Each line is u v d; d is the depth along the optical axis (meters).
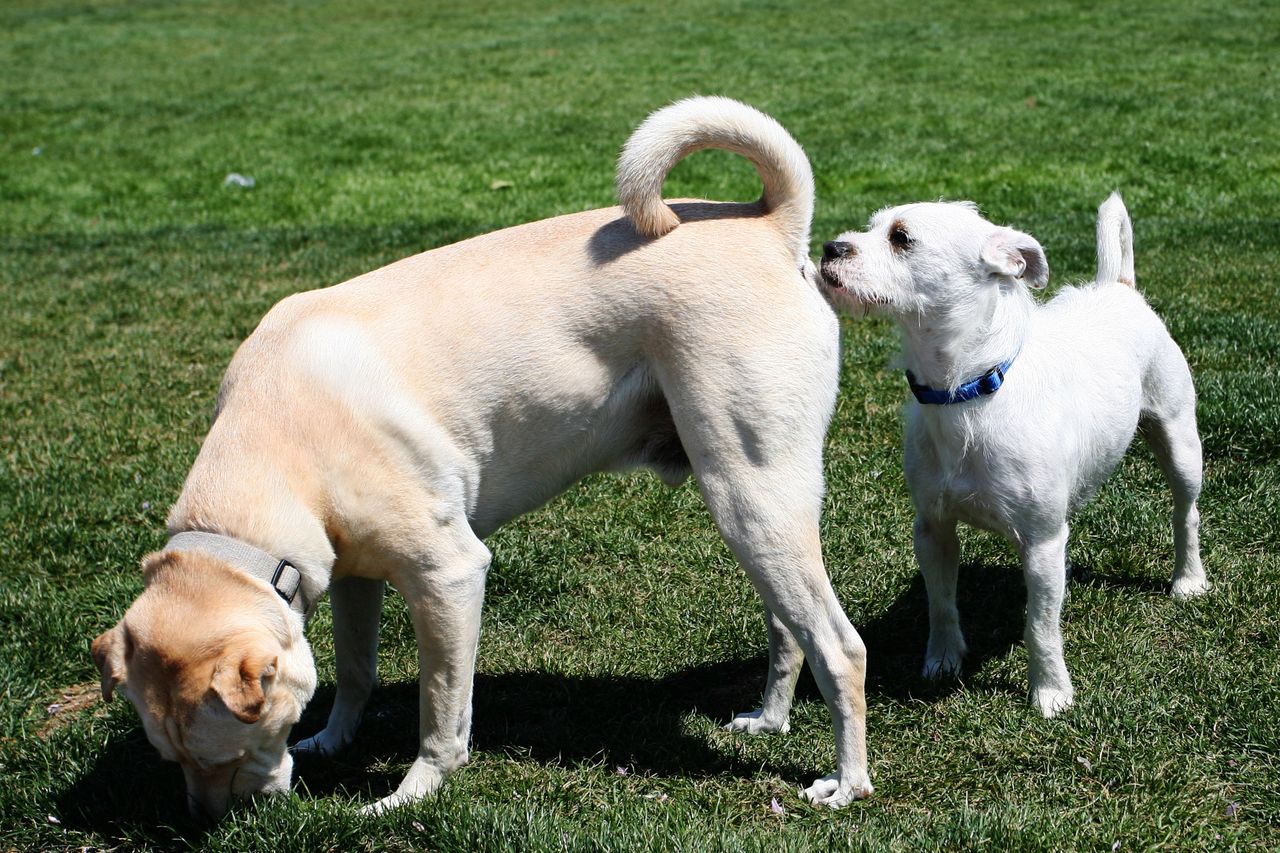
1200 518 4.66
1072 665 3.86
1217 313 6.57
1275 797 3.15
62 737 3.70
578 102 17.41
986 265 3.36
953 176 11.58
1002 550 4.68
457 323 3.22
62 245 10.72
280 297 8.48
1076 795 3.25
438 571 3.19
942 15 24.20
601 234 3.33
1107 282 4.27
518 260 3.32
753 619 4.31
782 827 3.15
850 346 6.73
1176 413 4.10
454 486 3.22
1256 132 12.73
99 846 3.26
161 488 5.48
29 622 4.42
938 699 3.77
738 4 27.91
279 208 12.16
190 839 3.22
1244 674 3.70
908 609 4.32
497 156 14.02
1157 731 3.46
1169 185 10.65
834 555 4.66
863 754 3.28
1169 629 4.05
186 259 9.74
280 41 25.81
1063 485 3.54
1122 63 17.80
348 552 3.21
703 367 3.16
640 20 26.14
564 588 4.62
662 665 4.11
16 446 6.05
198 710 2.83
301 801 3.23
